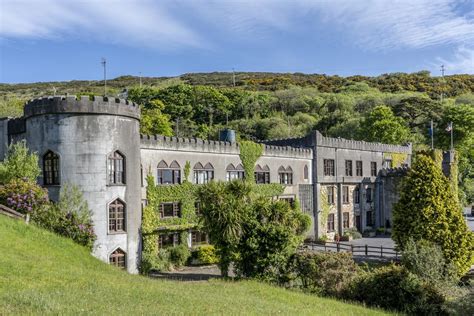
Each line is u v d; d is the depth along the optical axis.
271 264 29.06
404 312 23.08
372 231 55.78
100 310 13.36
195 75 188.88
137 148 32.34
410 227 31.78
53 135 29.70
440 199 31.44
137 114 32.28
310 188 50.59
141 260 32.44
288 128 92.25
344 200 54.44
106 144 30.00
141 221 33.72
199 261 37.72
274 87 143.50
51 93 138.75
